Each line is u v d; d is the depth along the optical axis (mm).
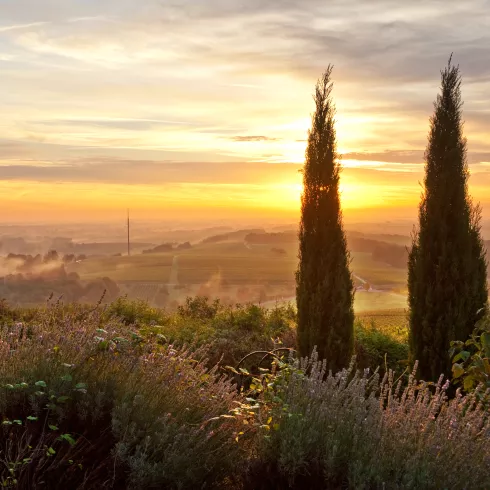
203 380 4609
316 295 7797
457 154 7523
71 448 3637
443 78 7734
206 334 9328
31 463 3469
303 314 7918
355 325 9867
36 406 3662
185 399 4152
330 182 8031
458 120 7613
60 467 3539
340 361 7715
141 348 4676
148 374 4219
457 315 7141
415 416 3838
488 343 4977
